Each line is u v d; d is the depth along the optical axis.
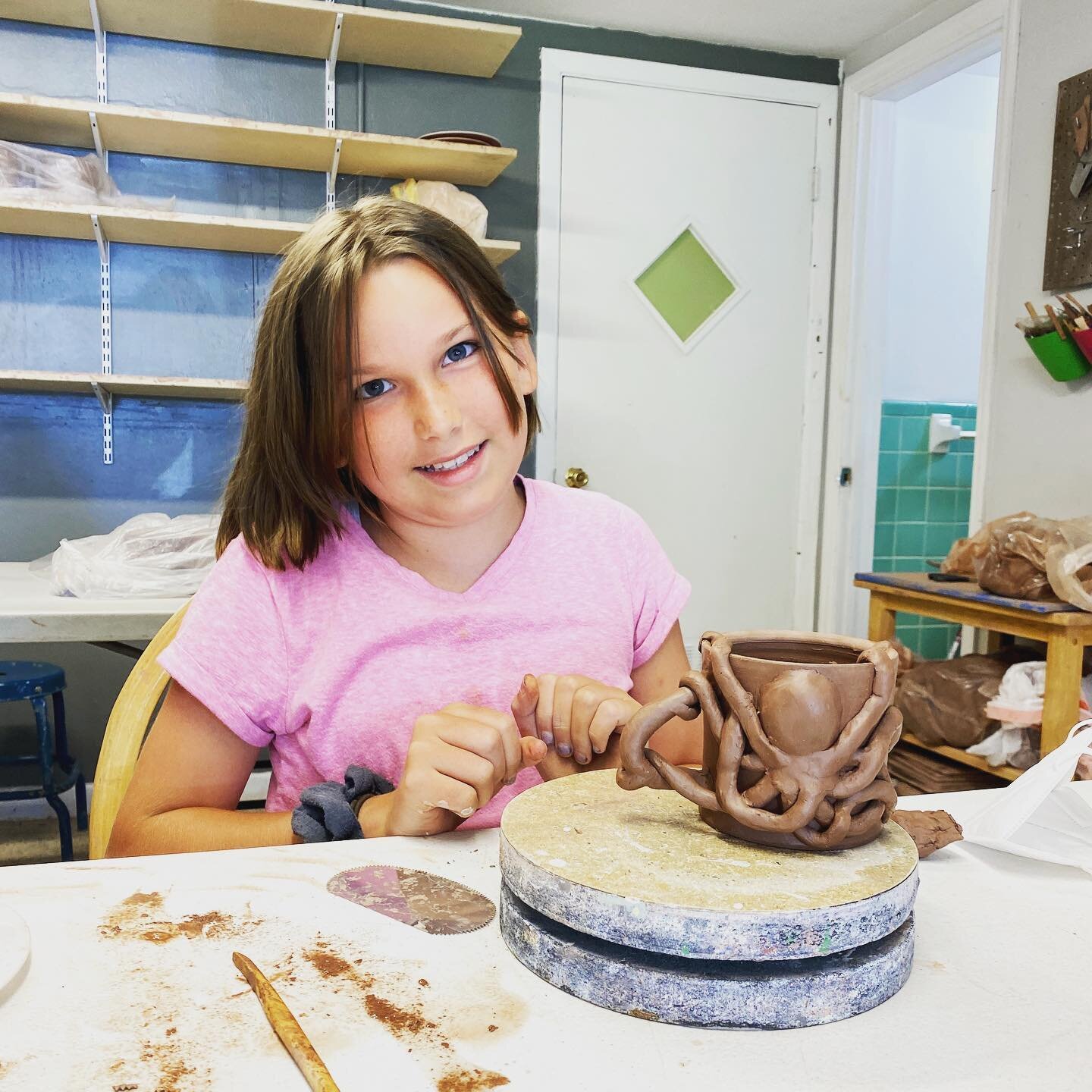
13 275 2.51
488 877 0.58
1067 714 1.76
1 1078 0.37
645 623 0.98
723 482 3.09
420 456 0.71
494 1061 0.39
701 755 0.93
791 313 3.09
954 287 3.30
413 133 2.72
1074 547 1.76
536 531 0.92
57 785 2.33
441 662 0.85
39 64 2.47
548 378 2.88
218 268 2.65
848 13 2.72
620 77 2.84
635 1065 0.39
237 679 0.82
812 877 0.45
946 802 0.73
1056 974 0.47
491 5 2.69
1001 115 2.42
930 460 3.34
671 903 0.42
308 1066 0.37
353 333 0.68
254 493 0.83
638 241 2.91
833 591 3.14
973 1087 0.38
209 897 0.54
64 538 2.63
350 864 0.60
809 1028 0.42
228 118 2.30
